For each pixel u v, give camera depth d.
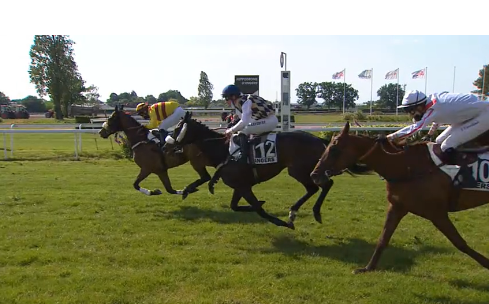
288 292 2.99
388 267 3.52
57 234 4.37
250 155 4.40
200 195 6.45
